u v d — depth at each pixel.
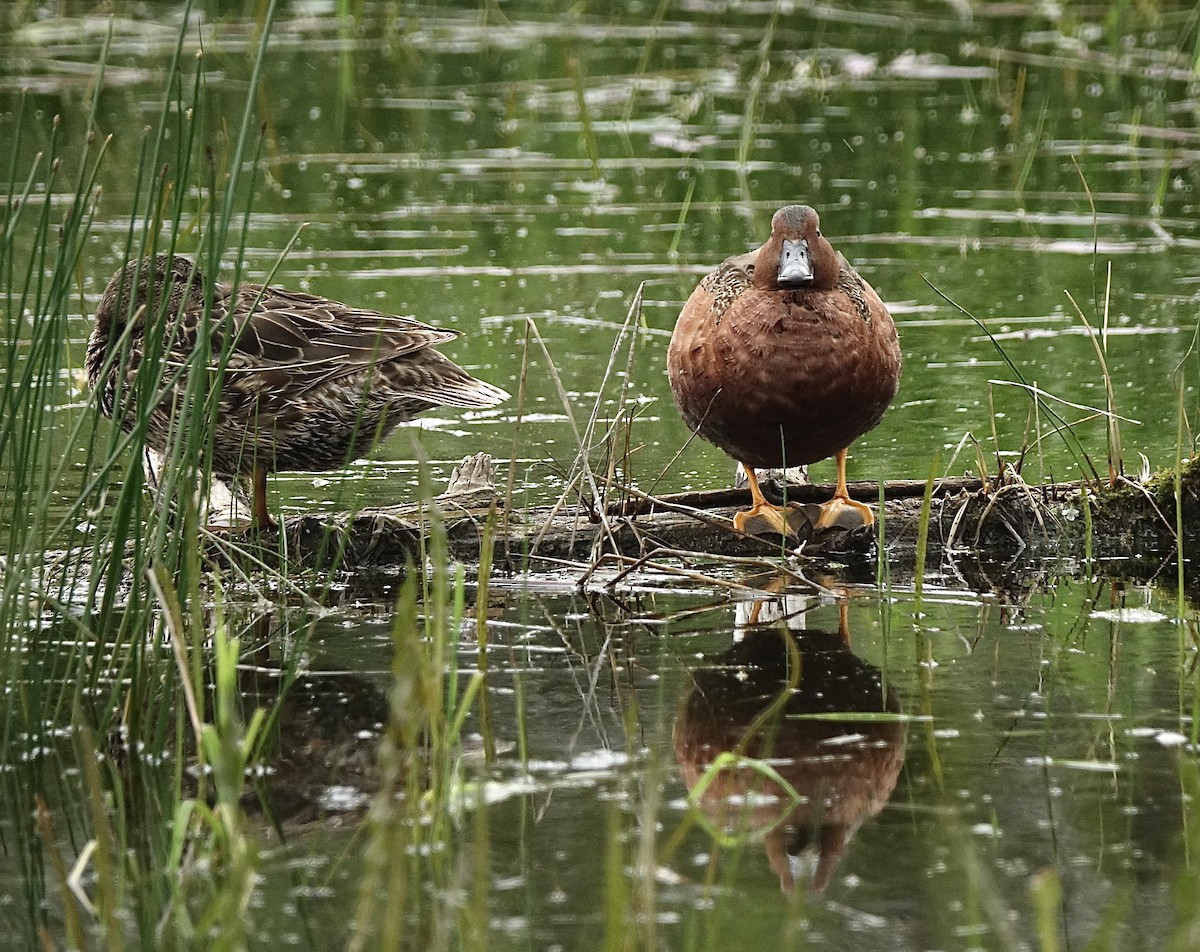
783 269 10.61
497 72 26.97
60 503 11.76
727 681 8.77
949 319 16.45
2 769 7.95
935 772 7.56
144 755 8.05
